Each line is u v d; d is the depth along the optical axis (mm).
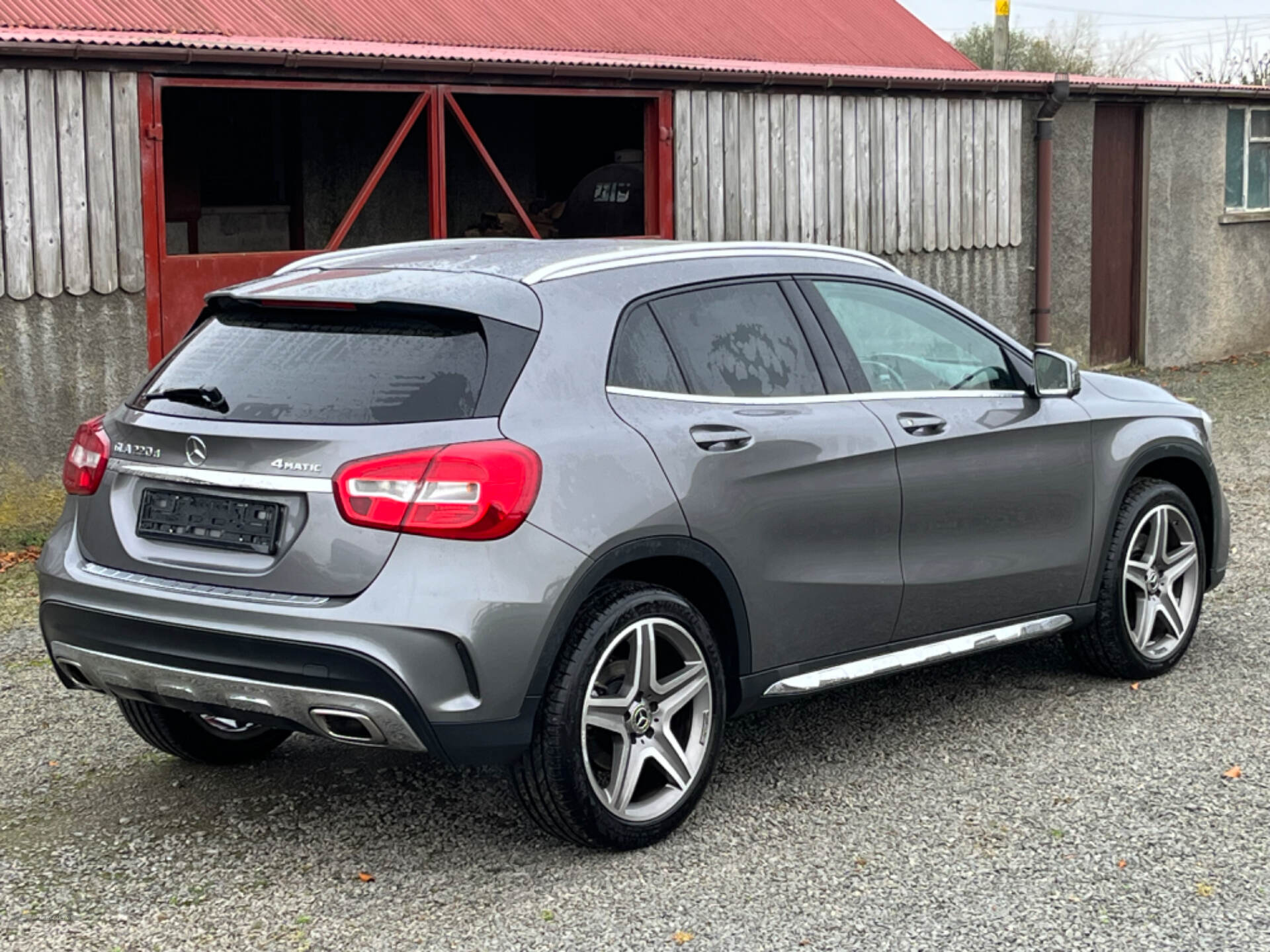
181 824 4430
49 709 5559
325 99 14359
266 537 3799
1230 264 16797
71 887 4008
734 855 4105
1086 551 5344
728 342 4457
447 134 15266
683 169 11789
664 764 4168
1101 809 4383
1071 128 14844
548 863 4090
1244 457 10547
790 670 4527
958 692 5543
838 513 4543
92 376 9070
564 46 12297
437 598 3652
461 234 15469
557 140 16156
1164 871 3947
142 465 4023
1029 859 4043
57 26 9453
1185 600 5734
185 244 13633
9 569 8008
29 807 4594
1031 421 5125
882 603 4719
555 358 4008
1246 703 5316
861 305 4891
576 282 4211
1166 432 5590
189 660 3842
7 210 8656
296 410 3869
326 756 5016
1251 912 3701
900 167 13352
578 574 3836
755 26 14336
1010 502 5062
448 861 4129
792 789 4598
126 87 9023
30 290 8773
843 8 15805
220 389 4027
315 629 3654
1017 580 5129
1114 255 15648
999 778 4648
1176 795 4473
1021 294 14680
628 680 4062
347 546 3684
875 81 12719
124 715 4738
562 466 3861
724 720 4309
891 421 4727
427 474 3688
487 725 3736
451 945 3625
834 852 4113
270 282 4320
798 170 12570
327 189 14492
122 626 3939
